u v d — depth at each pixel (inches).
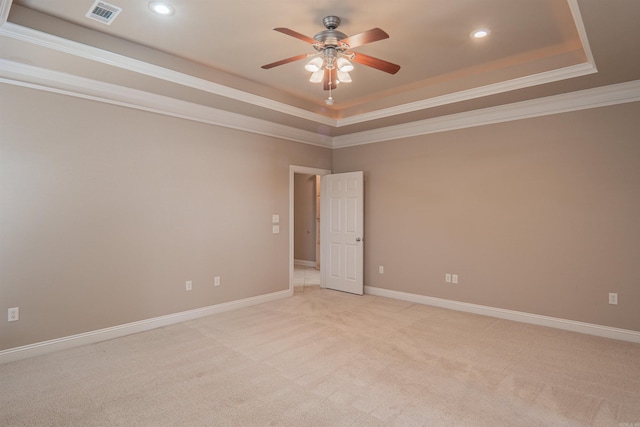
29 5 101.8
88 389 101.9
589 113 147.2
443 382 106.6
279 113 178.2
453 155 185.2
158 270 156.3
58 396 98.0
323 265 237.5
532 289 161.3
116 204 144.0
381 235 215.0
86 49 112.7
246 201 190.1
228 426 85.1
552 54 135.3
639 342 136.5
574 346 134.2
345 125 202.1
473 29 115.9
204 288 172.2
